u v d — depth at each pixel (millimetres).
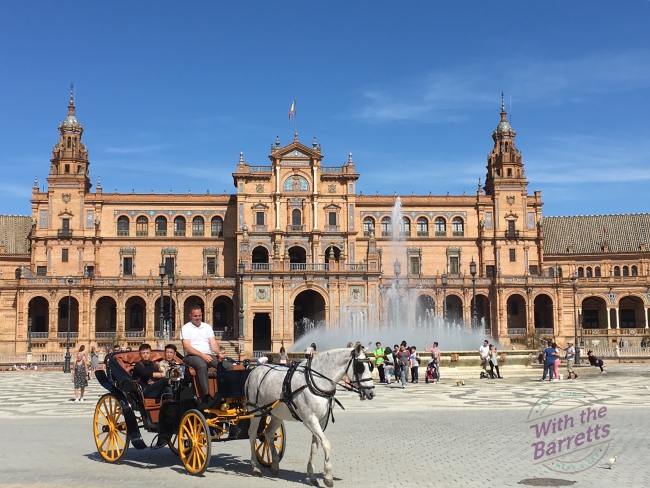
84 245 117250
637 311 126500
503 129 127625
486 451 22531
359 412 34094
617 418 29906
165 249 118875
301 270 104562
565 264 136000
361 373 19156
